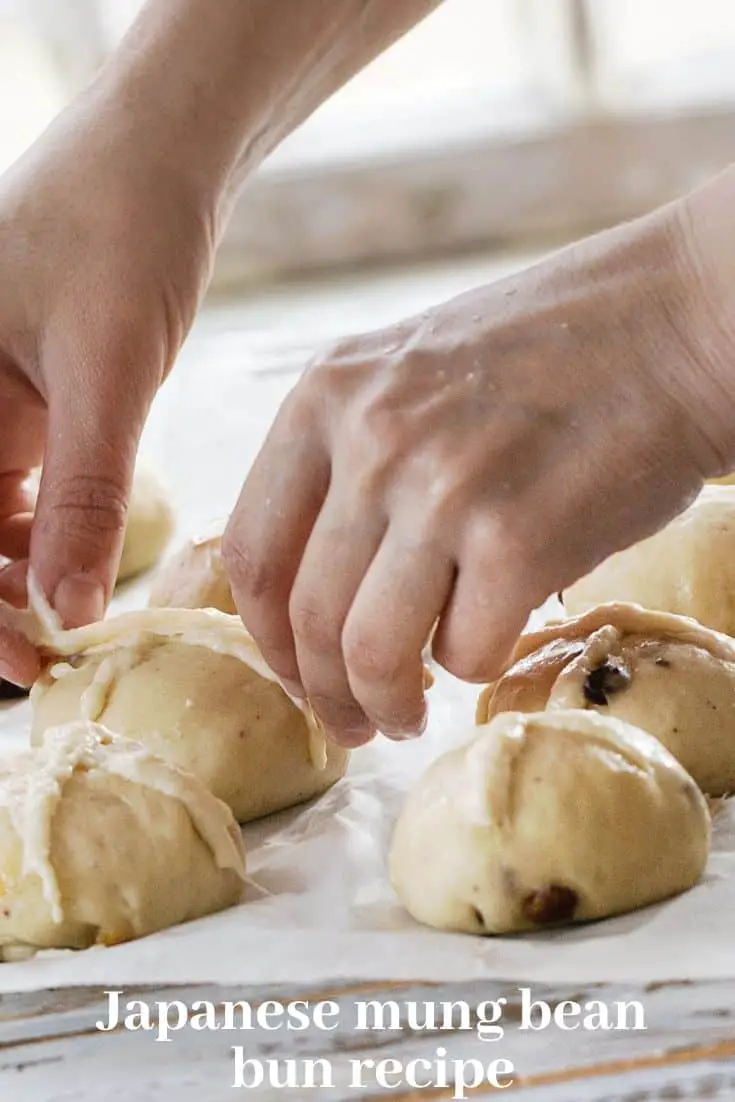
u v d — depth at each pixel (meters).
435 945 0.65
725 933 0.64
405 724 0.65
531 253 1.66
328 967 0.64
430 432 0.63
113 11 1.69
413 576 0.63
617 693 0.73
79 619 0.76
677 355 0.62
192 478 1.00
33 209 0.79
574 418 0.62
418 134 1.71
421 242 1.71
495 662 0.64
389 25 0.86
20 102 1.69
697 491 0.63
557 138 1.69
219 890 0.69
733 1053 0.61
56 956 0.66
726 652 0.74
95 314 0.78
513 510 0.62
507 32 1.75
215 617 0.77
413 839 0.68
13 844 0.68
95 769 0.69
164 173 0.80
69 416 0.77
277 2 0.81
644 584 0.81
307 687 0.67
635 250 0.63
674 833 0.67
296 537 0.66
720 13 1.73
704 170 1.71
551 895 0.66
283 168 1.67
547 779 0.67
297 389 0.65
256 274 1.69
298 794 0.75
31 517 0.84
